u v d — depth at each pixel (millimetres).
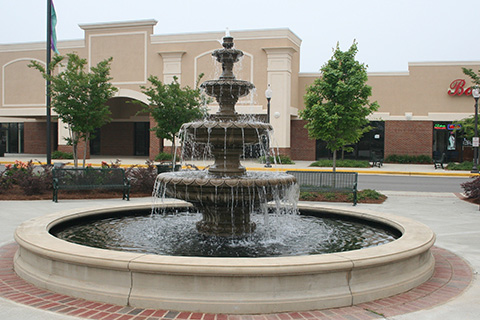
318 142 33750
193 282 4434
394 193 15219
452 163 28000
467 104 31406
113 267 4582
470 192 14219
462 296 5008
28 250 5410
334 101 19016
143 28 32688
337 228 8258
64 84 15156
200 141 7316
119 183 12750
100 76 15586
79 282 4812
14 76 35750
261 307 4375
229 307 4352
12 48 35531
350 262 4668
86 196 12797
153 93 19203
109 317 4234
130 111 39875
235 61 7836
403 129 32312
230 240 7074
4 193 13055
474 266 6320
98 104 15742
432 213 10867
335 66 19125
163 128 19312
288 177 7188
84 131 15867
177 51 31859
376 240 7262
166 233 7590
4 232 8102
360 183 19688
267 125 7055
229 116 7457
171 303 4406
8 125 42688
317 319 4277
